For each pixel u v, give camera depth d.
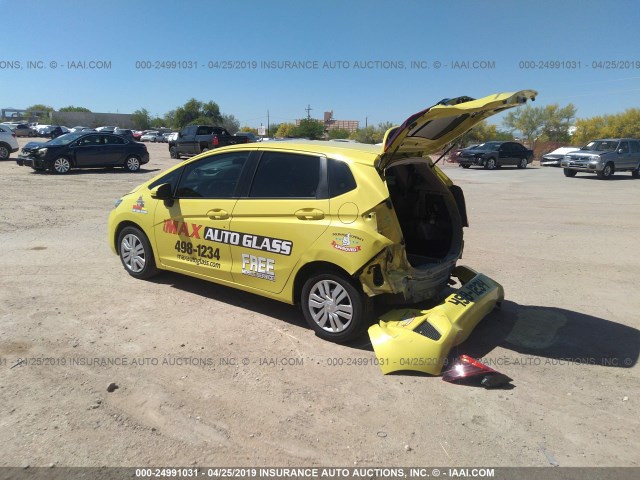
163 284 5.84
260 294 4.82
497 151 29.48
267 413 3.36
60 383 3.62
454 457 2.99
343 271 4.25
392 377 3.87
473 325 4.47
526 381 3.90
